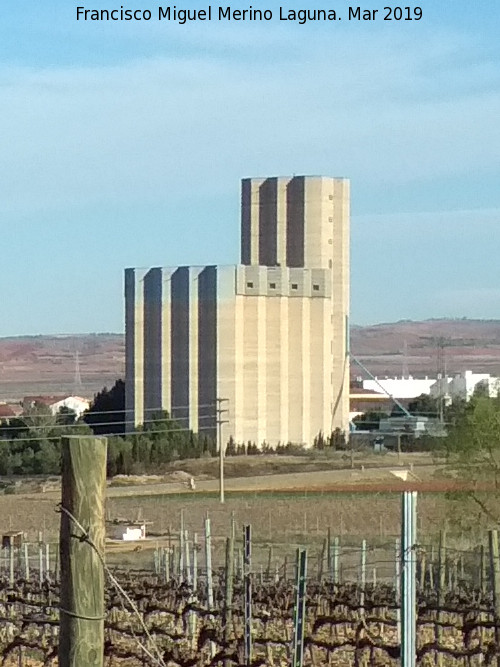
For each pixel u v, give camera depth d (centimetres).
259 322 12938
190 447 11881
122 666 2336
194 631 2583
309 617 2855
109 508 8075
